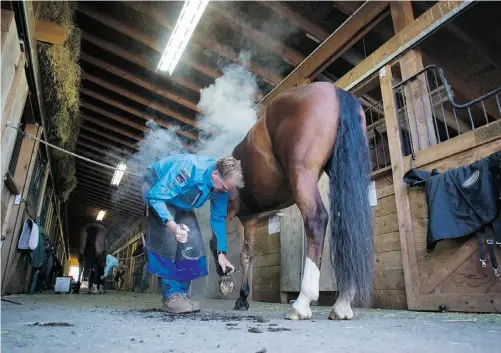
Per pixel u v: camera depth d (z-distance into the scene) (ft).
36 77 10.19
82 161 27.40
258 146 6.13
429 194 7.93
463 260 7.42
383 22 13.53
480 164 7.10
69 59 13.01
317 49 13.94
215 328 3.78
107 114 20.81
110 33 15.85
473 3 8.64
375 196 10.12
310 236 4.99
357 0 12.56
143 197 6.11
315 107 5.30
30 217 14.11
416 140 9.46
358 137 5.20
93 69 18.24
